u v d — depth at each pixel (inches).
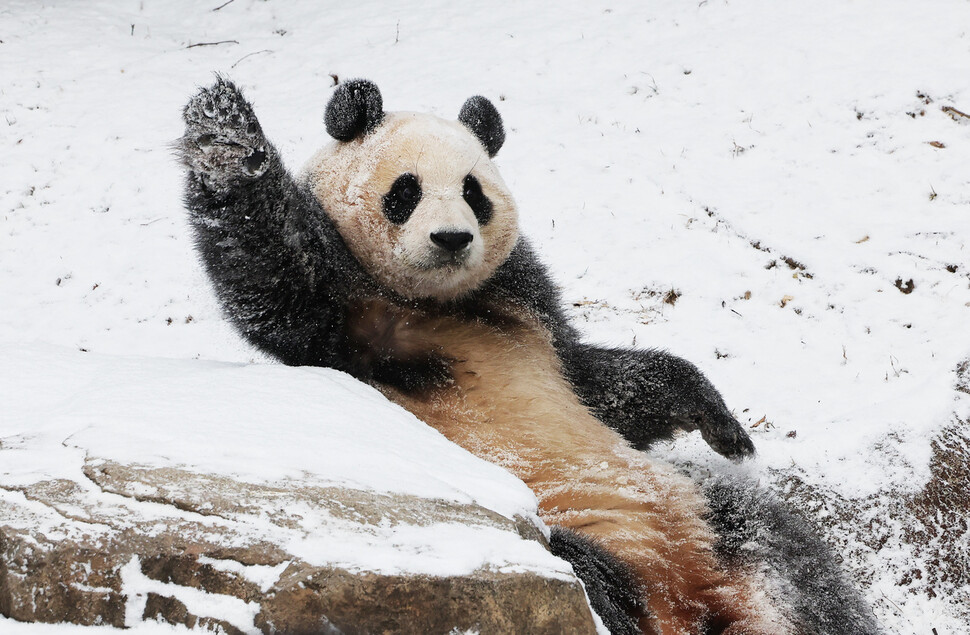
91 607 162.2
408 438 239.3
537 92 816.3
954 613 361.4
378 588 165.0
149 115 803.4
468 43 913.5
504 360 341.1
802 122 721.6
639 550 311.9
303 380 267.3
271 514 178.1
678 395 380.2
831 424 437.7
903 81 743.7
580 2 976.3
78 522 171.0
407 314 342.0
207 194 287.3
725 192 652.7
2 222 661.9
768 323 529.0
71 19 989.8
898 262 565.3
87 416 220.5
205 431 214.1
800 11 885.8
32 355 278.5
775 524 342.3
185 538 169.0
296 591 162.1
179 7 1043.3
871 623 330.6
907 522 388.2
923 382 463.8
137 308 571.5
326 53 920.9
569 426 336.5
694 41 863.1
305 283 310.3
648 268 580.7
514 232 357.7
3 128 778.8
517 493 223.0
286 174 304.7
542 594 175.5
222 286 306.7
